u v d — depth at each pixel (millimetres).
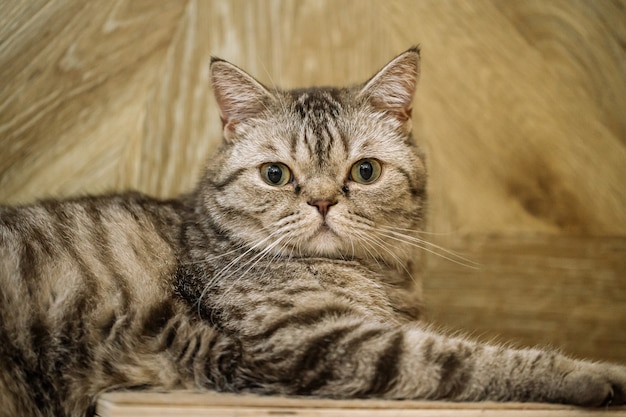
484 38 632
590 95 632
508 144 632
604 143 631
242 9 623
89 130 610
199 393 446
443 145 630
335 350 448
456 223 625
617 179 629
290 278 494
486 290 620
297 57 626
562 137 632
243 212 505
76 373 458
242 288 487
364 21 629
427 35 630
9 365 449
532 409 425
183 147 617
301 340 454
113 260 482
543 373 441
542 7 631
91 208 507
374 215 505
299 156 504
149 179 615
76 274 470
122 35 613
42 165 604
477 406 425
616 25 631
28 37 601
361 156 510
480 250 623
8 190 600
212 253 500
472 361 446
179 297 485
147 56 616
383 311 498
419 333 457
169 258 495
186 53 619
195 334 471
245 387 456
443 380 442
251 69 624
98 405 447
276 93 528
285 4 626
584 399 430
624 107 631
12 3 599
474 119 631
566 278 624
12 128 600
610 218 628
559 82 631
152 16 616
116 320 468
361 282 502
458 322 616
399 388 442
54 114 606
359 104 524
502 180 630
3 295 455
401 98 528
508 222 626
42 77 604
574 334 620
